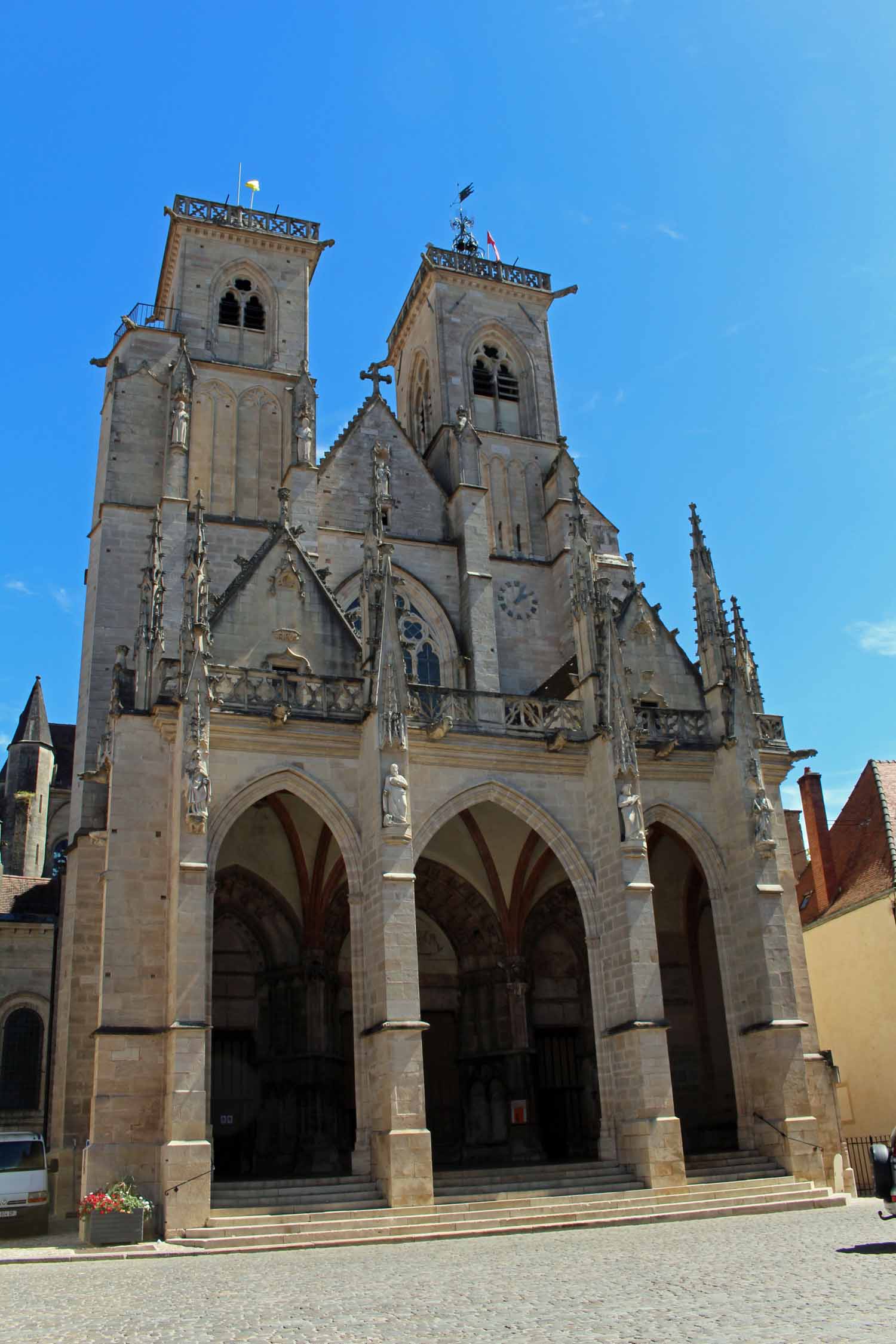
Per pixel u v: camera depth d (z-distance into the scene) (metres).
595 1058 44.38
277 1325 15.36
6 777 77.25
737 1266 19.69
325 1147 39.97
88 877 41.69
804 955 39.47
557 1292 17.58
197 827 32.50
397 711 35.47
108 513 48.84
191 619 35.22
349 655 43.16
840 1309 14.62
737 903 39.78
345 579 49.84
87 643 47.78
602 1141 35.69
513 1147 42.41
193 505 47.75
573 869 38.41
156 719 35.19
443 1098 44.62
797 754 42.44
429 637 51.03
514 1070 43.41
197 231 57.72
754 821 39.56
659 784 40.94
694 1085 45.59
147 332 53.47
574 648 53.25
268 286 58.22
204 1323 15.76
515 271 64.38
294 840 42.09
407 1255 24.59
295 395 52.25
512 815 43.22
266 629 42.38
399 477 54.03
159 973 33.03
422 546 52.03
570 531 43.44
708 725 42.47
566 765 39.41
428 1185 30.50
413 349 66.06
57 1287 20.83
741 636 42.62
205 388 53.47
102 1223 27.91
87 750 44.62
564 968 46.78
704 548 44.62
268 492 52.81
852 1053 47.75
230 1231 27.98
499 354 63.12
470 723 38.84
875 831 49.78
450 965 46.09
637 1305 15.89
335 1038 42.12
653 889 46.69
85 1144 38.53
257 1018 42.41
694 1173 34.72
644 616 48.81
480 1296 17.59
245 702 36.09
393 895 33.38
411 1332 14.41
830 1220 28.42
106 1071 31.33
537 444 59.78
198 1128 29.66
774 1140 36.28
